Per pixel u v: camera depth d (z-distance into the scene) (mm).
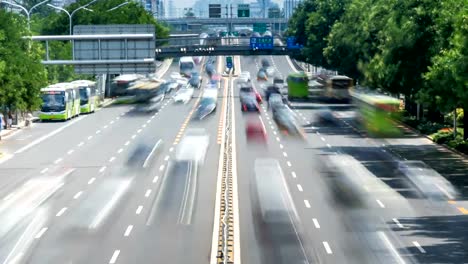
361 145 98562
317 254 47719
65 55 159000
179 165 82562
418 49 103500
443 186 69750
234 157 88125
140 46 130875
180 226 55125
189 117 132875
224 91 193125
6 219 58344
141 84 181750
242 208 61000
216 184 71250
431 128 109938
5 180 75438
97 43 130750
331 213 59250
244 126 119188
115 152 92562
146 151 92812
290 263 45656
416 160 85500
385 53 105938
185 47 195875
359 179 73750
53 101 130000
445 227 54562
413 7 103188
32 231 54312
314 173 77312
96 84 155375
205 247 49375
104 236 52562
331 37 164125
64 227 55312
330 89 164750
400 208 60906
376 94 133000
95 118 135000
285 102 164625
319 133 111188
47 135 111062
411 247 49281
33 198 66188
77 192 68375
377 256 47219
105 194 67125
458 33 80062
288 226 55062
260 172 77875
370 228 54438
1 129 112875
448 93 87812
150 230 54125
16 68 109438
